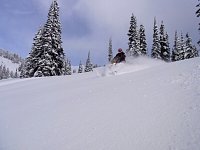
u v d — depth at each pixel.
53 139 5.09
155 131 4.29
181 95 5.62
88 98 7.68
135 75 9.84
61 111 6.89
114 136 4.53
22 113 7.63
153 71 9.52
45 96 9.66
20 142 5.34
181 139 3.77
